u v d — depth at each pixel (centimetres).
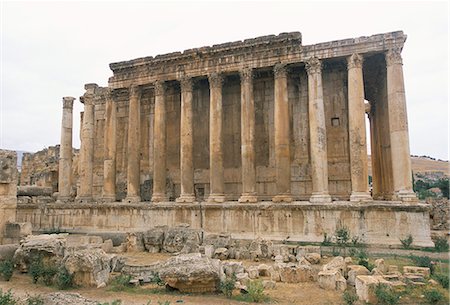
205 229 2978
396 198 2605
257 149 3447
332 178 3164
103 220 3381
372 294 1305
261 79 3503
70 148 4094
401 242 2359
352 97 2805
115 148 3719
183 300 1342
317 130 2856
